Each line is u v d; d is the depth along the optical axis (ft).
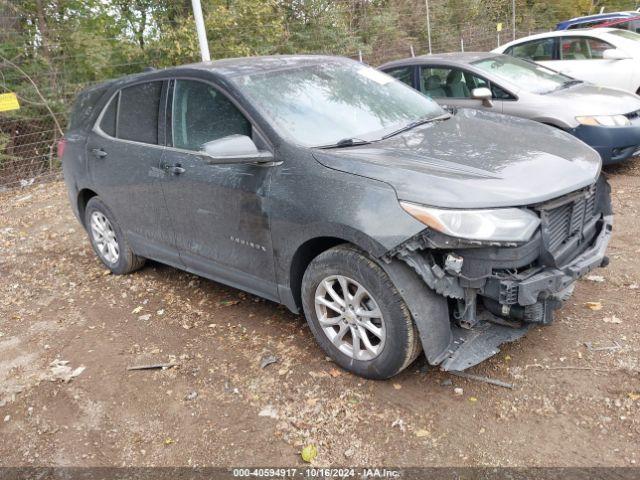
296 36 43.50
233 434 9.75
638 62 27.14
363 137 11.61
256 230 11.47
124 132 15.03
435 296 9.58
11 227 23.43
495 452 8.77
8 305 15.96
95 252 18.04
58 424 10.59
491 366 10.77
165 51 35.86
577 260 10.21
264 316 13.61
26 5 31.14
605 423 9.09
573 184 9.98
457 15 59.62
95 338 13.55
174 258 14.42
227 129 12.03
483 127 12.48
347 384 10.67
